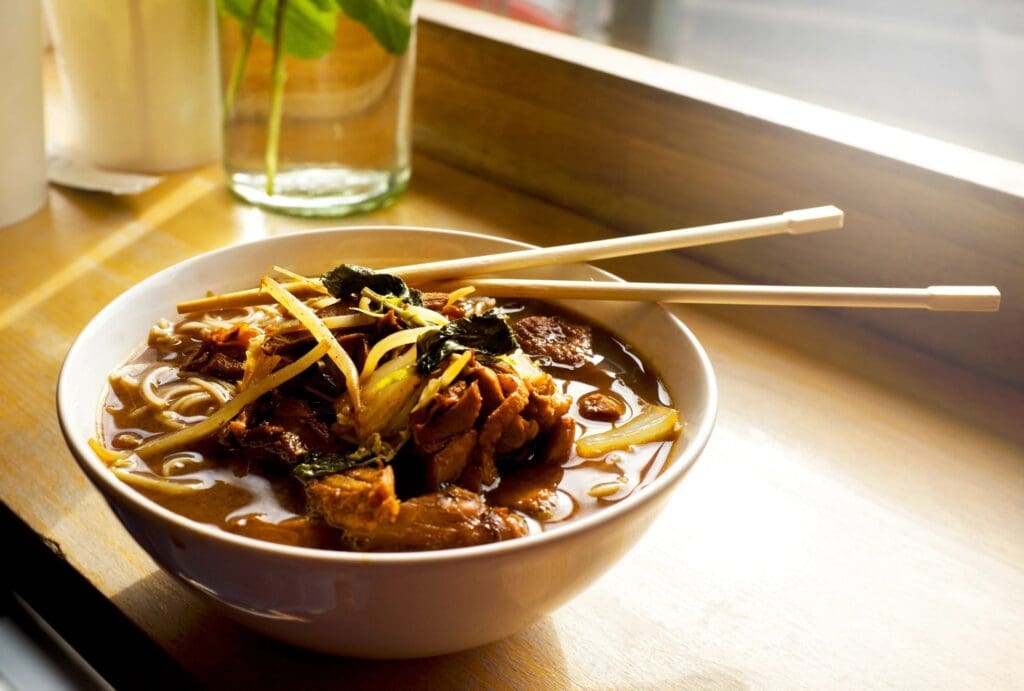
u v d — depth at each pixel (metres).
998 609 0.46
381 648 0.39
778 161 0.61
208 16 0.70
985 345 0.58
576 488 0.42
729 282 0.63
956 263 0.57
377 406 0.42
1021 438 0.54
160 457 0.43
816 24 0.66
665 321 0.47
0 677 0.56
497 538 0.40
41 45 0.67
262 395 0.44
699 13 0.69
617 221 0.69
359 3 0.62
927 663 0.44
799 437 0.53
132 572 0.46
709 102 0.63
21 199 0.67
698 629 0.44
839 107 0.66
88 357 0.45
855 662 0.44
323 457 0.42
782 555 0.48
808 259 0.62
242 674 0.42
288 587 0.37
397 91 0.67
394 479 0.42
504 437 0.42
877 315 0.60
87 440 0.43
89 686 0.57
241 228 0.67
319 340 0.43
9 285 0.61
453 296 0.47
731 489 0.50
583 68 0.67
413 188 0.72
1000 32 0.61
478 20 0.73
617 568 0.47
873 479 0.51
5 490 0.49
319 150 0.67
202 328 0.49
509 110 0.71
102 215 0.68
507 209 0.70
